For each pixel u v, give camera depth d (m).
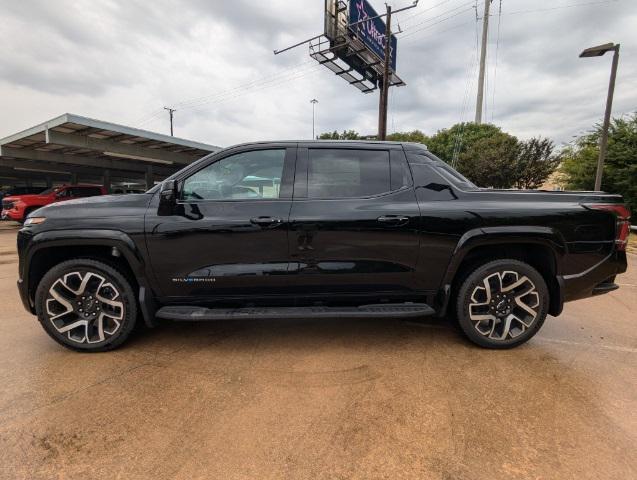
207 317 2.92
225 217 2.95
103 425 2.15
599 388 2.59
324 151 3.17
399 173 3.16
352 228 2.98
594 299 4.79
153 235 2.93
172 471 1.81
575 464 1.87
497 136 25.66
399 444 2.01
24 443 2.00
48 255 3.09
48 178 31.05
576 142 16.11
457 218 3.01
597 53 11.00
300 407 2.33
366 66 25.81
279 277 3.00
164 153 18.83
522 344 3.26
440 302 3.14
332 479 1.77
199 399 2.41
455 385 2.60
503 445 2.01
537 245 3.14
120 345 3.15
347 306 3.15
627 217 3.13
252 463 1.87
